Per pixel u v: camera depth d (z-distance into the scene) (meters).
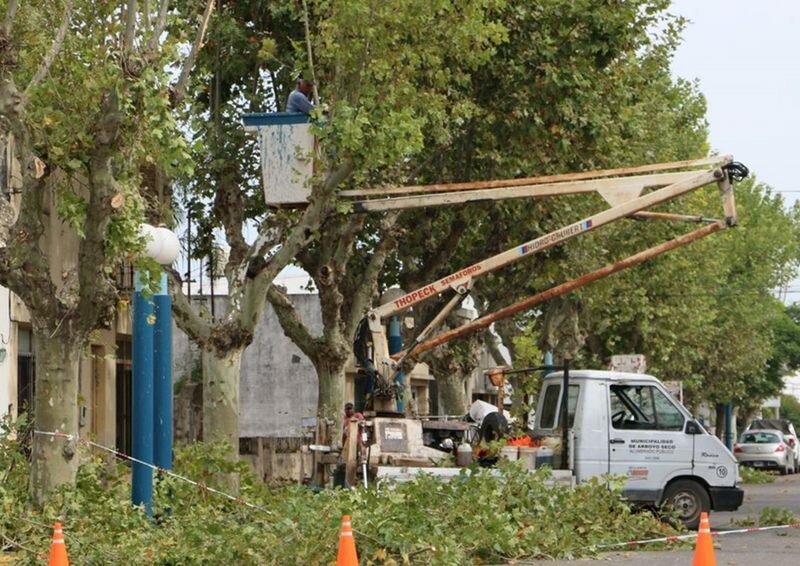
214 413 48.41
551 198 64.81
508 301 72.88
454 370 76.56
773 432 133.38
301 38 54.94
